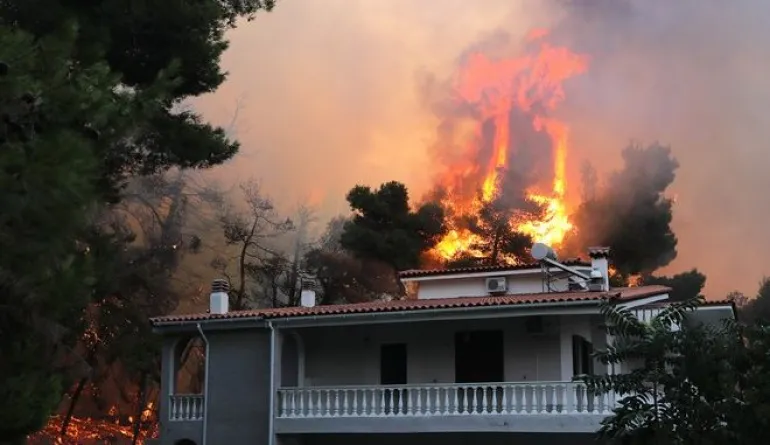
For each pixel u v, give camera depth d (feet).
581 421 63.93
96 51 44.80
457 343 74.84
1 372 24.63
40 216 24.50
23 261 24.53
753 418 30.68
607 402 63.57
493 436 70.74
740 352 32.12
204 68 65.10
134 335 118.83
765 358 31.78
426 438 72.90
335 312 70.74
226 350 76.02
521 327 72.74
